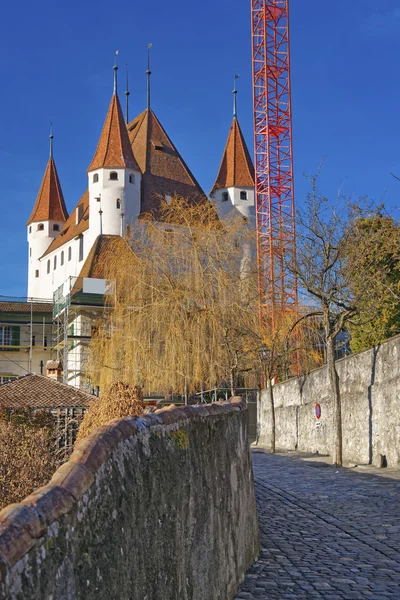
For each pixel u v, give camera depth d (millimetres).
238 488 8812
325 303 23969
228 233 34812
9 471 9906
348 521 12359
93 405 12828
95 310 59312
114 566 4023
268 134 81312
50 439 12414
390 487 16609
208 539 6906
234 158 98812
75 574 3436
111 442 4355
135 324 33312
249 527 9422
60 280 97750
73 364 59000
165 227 36344
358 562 9352
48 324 70188
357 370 24422
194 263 33531
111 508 4098
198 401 39969
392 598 7660
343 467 22375
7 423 13680
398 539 10727
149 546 4863
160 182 93562
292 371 42562
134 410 12148
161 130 99812
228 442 8406
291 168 81312
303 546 10414
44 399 25656
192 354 32094
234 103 101938
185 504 6066
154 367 32406
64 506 3389
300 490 16797
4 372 68375
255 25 83062
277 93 82250
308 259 24031
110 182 87188
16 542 2852
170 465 5656
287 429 35094
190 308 32719
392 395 21219
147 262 34750
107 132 89688
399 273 26391
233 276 33500
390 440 21391
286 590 8062
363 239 24188
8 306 70000
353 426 24734
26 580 2896
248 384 45062
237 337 32875
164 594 5141
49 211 109312
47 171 112125
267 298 33906
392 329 27016
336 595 7812
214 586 6980
